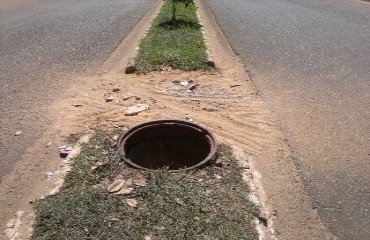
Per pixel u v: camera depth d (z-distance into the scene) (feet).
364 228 12.56
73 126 17.88
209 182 13.26
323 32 35.70
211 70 24.68
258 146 16.46
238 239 11.05
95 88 22.15
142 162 16.10
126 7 48.03
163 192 12.65
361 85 23.17
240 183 13.41
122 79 23.29
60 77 24.06
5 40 33.24
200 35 31.45
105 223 11.50
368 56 28.66
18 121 18.63
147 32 32.65
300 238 11.94
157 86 22.16
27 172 14.79
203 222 11.56
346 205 13.48
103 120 18.33
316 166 15.44
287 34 34.81
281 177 14.65
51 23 39.58
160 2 50.78
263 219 12.00
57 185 13.26
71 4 52.19
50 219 11.73
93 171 13.88
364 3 52.54
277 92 21.85
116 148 15.07
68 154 15.23
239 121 18.44
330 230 12.39
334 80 23.86
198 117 18.69
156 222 11.59
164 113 19.03
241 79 23.58
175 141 16.17
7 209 12.89
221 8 47.65
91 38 32.94
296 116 19.16
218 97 20.98
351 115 19.47
